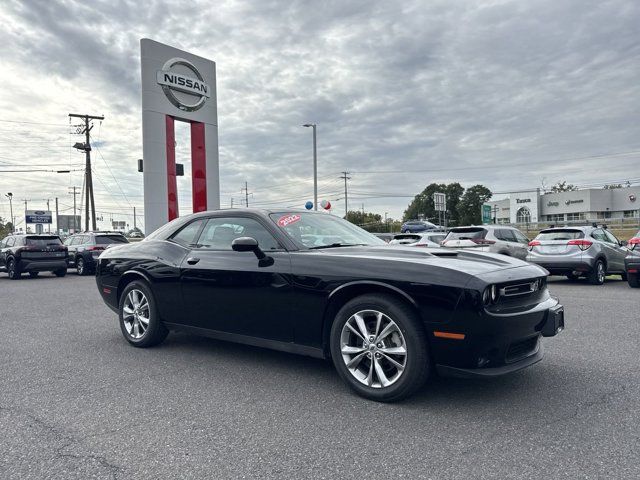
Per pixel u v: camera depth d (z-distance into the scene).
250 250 4.11
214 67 19.89
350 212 80.50
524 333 3.42
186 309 4.79
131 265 5.34
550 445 2.77
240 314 4.32
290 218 4.60
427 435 2.94
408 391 3.41
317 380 4.07
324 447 2.80
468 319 3.21
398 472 2.50
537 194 69.25
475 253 4.09
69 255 18.73
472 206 90.88
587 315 6.97
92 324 6.86
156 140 17.77
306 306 3.88
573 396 3.57
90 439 2.94
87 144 39.34
